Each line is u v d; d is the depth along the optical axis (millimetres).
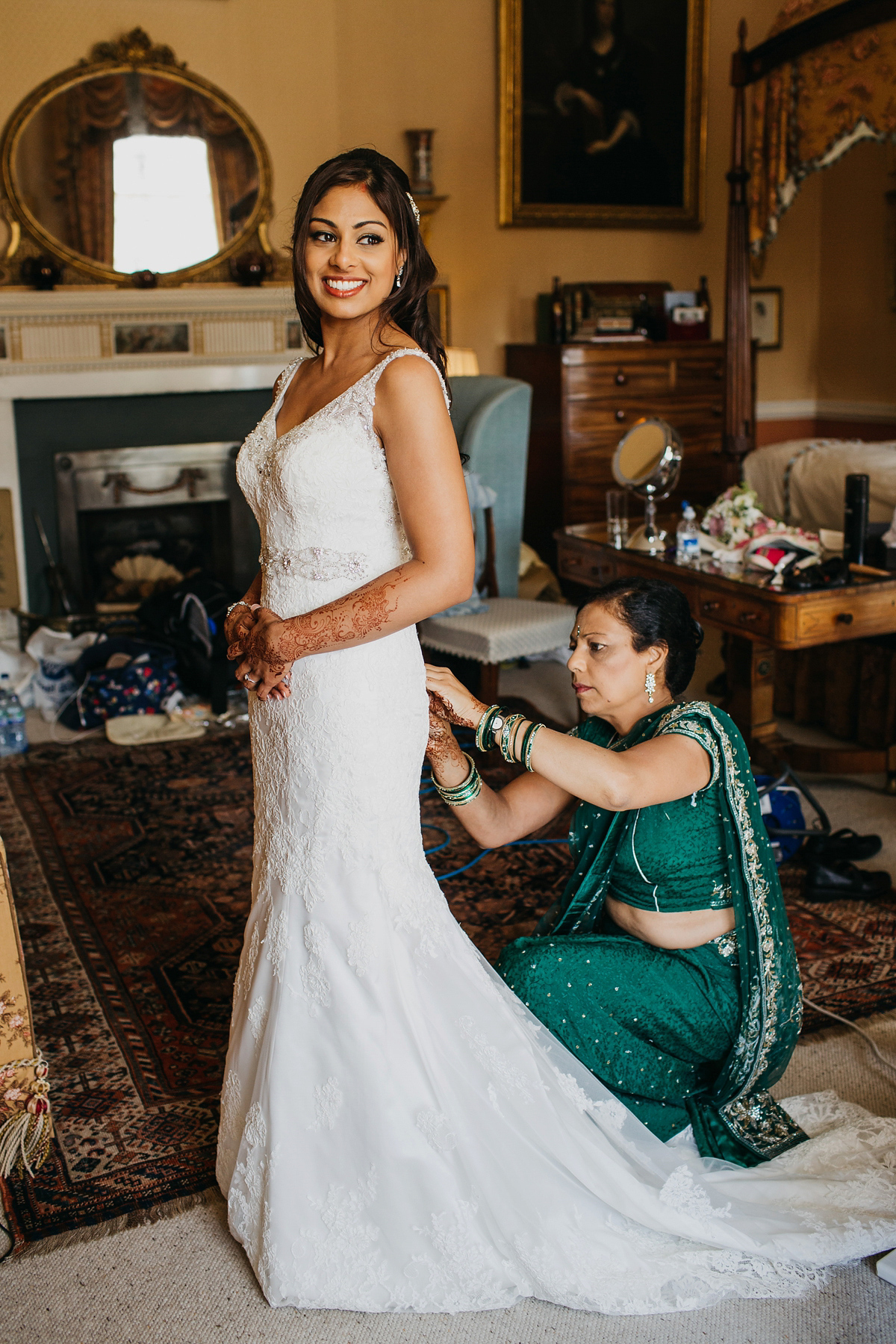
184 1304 1825
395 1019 1748
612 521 4457
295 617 1640
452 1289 1777
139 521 6238
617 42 7203
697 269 7848
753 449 5961
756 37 7598
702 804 1971
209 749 4676
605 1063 2014
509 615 4391
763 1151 2059
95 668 5156
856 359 8156
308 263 1641
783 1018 2023
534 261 7371
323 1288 1779
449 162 7035
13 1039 1851
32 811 4031
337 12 6562
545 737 1871
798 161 5125
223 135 6125
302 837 1748
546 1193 1811
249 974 1883
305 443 1631
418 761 1826
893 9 4414
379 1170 1740
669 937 2035
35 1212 2049
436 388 1611
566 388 6605
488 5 6891
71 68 5773
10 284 5840
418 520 1612
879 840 3473
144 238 6059
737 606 3598
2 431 5773
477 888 3344
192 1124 2293
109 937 3107
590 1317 1786
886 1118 2154
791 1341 1733
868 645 4273
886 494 4992
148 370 5973
